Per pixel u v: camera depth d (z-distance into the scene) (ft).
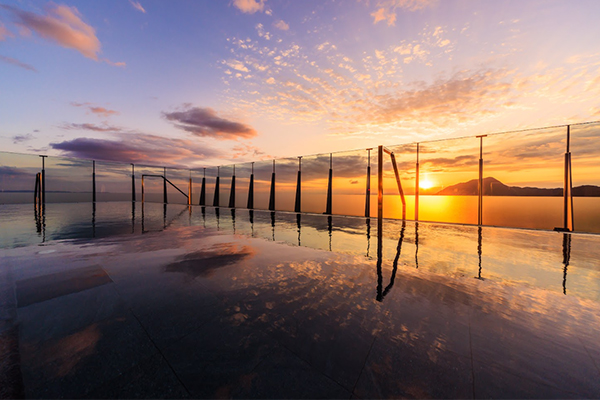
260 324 6.57
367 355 5.27
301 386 4.38
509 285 9.67
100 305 7.59
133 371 4.72
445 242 18.69
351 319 6.89
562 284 9.87
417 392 4.23
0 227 23.75
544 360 5.13
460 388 4.32
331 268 11.82
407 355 5.28
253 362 5.02
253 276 10.51
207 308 7.48
